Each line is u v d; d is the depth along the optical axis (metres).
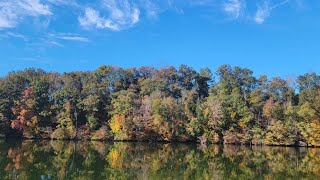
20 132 94.62
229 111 98.25
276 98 108.75
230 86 120.81
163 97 106.81
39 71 115.44
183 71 132.12
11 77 100.31
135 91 116.31
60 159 46.25
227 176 38.19
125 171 38.91
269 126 93.06
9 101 95.50
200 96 127.00
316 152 70.75
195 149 74.44
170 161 49.41
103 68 116.50
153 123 97.06
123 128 97.12
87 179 33.88
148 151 65.00
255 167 44.94
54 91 104.06
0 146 63.00
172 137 97.75
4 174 34.16
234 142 95.25
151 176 36.75
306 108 89.44
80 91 108.00
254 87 123.44
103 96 105.88
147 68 130.88
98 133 97.38
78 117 101.81
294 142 89.94
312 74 111.38
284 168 44.28
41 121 97.81
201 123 98.00
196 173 39.53
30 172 35.75
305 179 36.94
